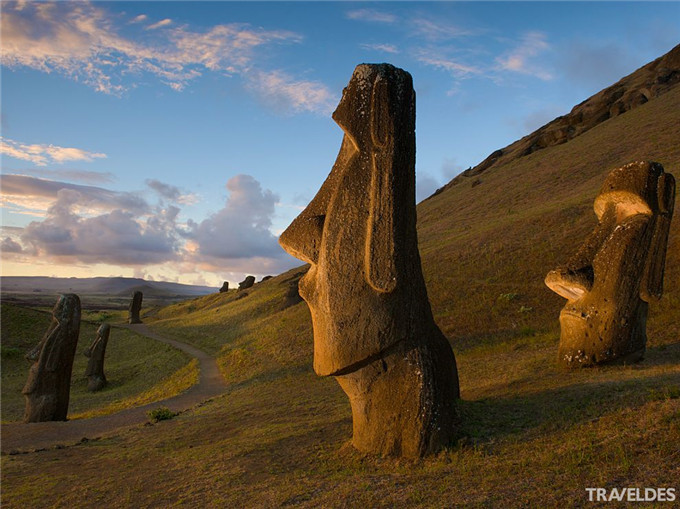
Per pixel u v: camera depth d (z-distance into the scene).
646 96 65.00
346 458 7.68
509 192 54.53
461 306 23.95
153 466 9.83
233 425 12.72
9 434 15.55
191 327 44.16
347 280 7.34
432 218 59.62
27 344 37.88
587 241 12.01
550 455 6.06
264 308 41.28
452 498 5.46
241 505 6.74
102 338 28.94
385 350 7.36
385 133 7.23
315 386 16.75
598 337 11.09
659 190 11.09
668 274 18.97
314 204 8.15
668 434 5.73
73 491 8.86
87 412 22.17
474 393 10.52
